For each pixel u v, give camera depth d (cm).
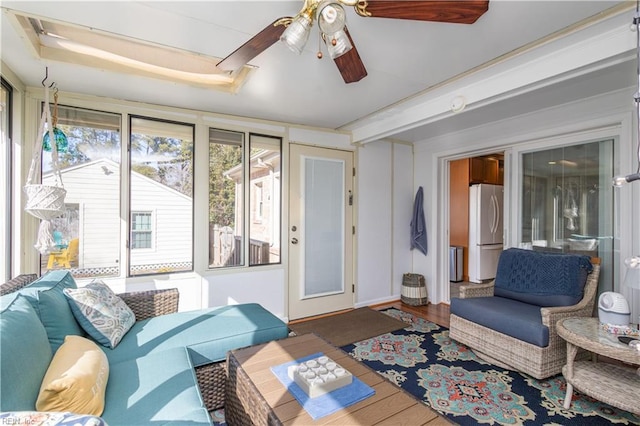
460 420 183
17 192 229
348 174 399
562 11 154
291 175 357
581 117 282
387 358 261
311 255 372
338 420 118
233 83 257
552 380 226
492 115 328
